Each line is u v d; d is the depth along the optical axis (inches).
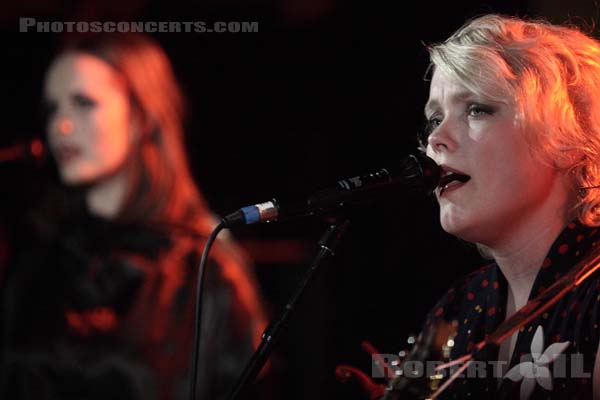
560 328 180.2
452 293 216.8
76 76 332.5
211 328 314.5
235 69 422.9
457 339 203.9
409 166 186.1
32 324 322.7
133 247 322.7
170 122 339.9
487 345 176.9
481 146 183.6
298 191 420.8
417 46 415.2
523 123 181.6
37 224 335.3
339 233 183.3
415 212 413.7
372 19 422.6
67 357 315.6
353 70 424.5
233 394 178.2
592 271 179.3
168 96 341.4
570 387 174.2
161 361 312.0
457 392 191.2
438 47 194.1
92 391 312.8
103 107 331.3
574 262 183.5
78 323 317.7
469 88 184.4
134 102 333.7
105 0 365.4
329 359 409.1
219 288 319.0
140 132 333.4
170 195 330.6
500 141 182.7
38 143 350.0
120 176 330.3
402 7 417.1
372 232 416.5
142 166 331.3
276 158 422.9
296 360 405.7
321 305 409.4
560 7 357.7
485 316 201.0
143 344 312.8
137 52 337.1
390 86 421.1
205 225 331.9
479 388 189.9
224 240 330.3
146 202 327.6
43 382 315.3
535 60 184.2
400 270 413.1
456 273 405.7
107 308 318.0
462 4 404.8
